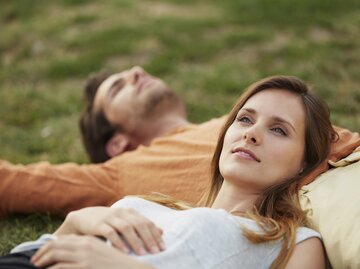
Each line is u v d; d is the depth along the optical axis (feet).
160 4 19.07
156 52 15.78
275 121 6.67
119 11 18.72
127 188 8.70
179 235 5.91
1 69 16.19
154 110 10.61
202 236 5.91
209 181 7.89
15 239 8.77
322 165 7.14
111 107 10.88
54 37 17.46
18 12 19.71
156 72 14.76
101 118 11.05
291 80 6.91
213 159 7.20
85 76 15.42
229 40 15.69
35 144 12.23
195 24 16.72
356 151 7.30
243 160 6.54
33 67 16.02
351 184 6.62
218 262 5.83
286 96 6.86
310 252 6.06
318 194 6.70
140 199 6.63
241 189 6.64
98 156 11.18
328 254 6.20
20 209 9.30
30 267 5.54
